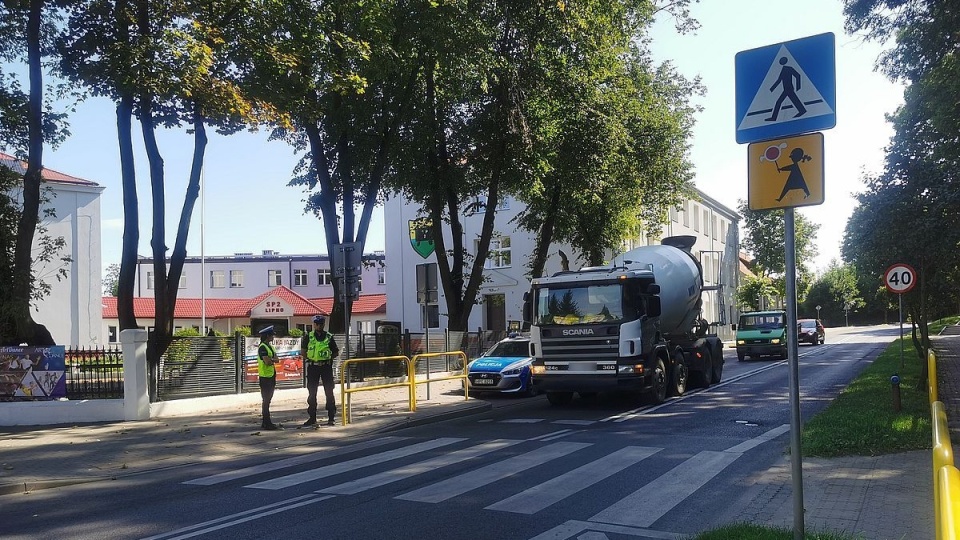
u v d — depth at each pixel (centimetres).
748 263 8200
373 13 1684
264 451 1084
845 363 2598
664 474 795
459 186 2466
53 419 1352
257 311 5012
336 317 1995
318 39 1605
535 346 1503
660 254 1719
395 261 4484
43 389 1370
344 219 2053
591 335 1438
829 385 1795
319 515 655
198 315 4981
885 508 607
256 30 1548
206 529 622
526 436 1109
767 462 841
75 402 1362
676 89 2928
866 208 1573
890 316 8638
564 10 2066
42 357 1375
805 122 441
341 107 1936
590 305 1450
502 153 2314
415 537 576
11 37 1551
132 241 1560
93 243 3169
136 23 1404
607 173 2492
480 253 2470
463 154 2427
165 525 643
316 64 1672
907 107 1496
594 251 3002
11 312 1483
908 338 4178
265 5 1536
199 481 859
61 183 3070
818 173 435
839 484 700
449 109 2309
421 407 1519
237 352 1616
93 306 3147
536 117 2336
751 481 745
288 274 6469
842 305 8619
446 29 1830
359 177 2203
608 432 1123
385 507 677
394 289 4475
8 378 1370
